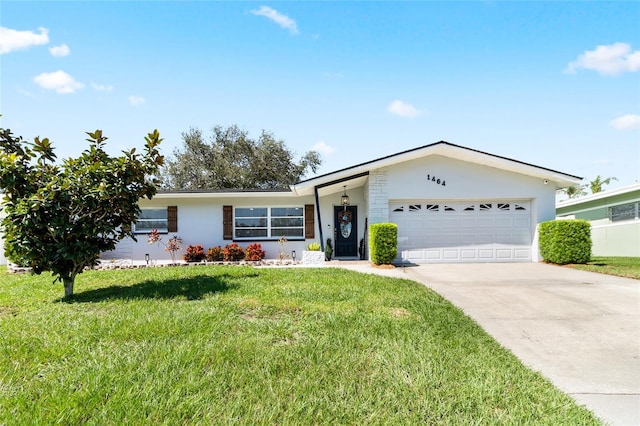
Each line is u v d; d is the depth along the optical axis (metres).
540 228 12.94
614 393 3.27
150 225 14.76
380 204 13.30
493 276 9.79
